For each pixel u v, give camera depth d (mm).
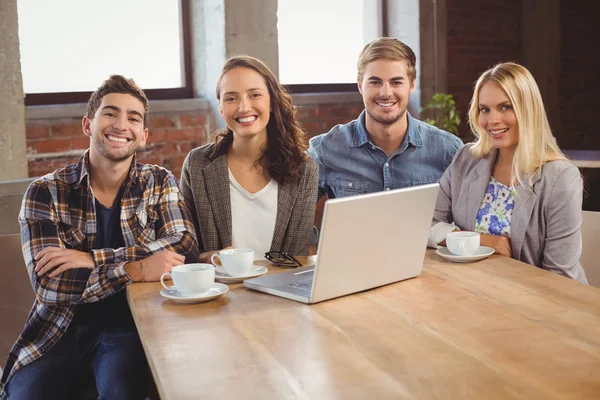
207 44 5086
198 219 2486
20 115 4039
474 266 2037
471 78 6801
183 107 5062
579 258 2334
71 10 4734
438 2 6098
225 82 2402
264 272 1997
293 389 1227
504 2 7008
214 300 1775
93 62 4852
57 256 2035
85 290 1986
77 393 2064
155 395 2023
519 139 2314
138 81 5051
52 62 4695
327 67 5930
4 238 2312
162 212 2271
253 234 2467
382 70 2734
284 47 5695
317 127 5777
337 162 2932
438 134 2893
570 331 1486
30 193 2197
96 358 2047
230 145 2525
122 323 2184
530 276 1921
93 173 2260
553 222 2279
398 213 1793
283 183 2465
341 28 5961
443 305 1680
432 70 6125
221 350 1419
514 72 2318
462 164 2543
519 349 1388
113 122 2191
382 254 1799
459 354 1368
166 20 5133
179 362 1358
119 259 2084
